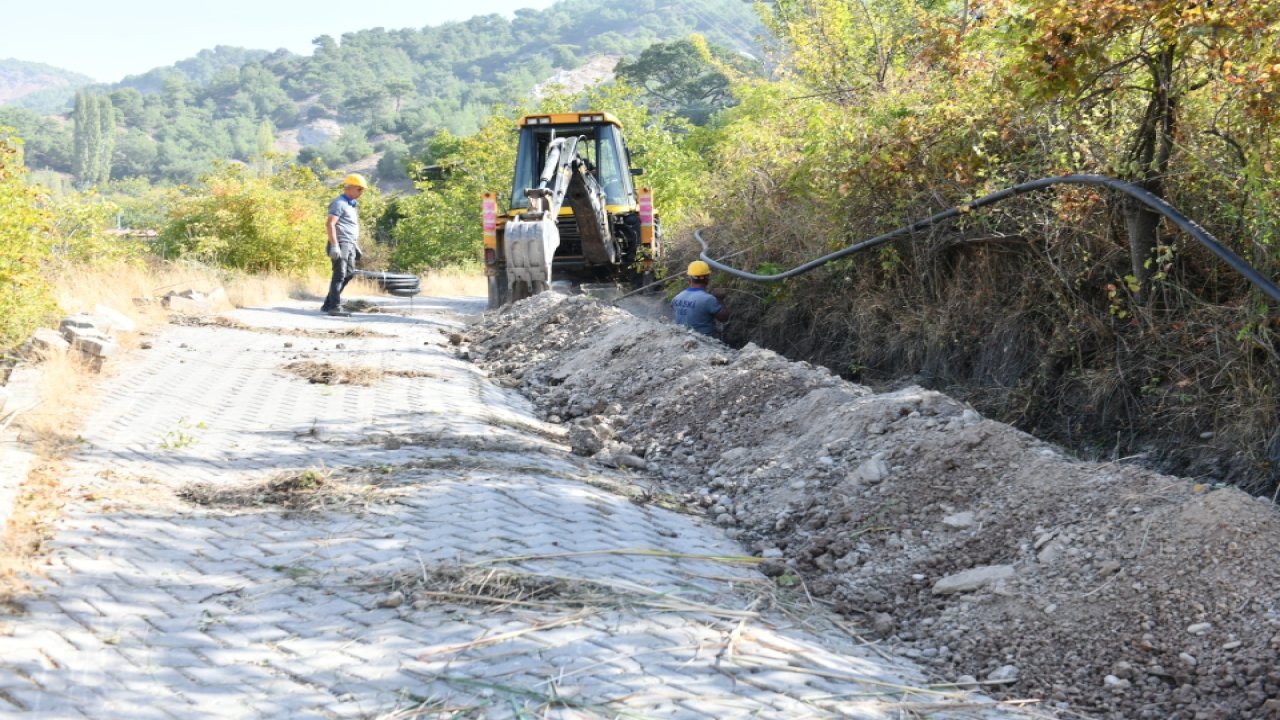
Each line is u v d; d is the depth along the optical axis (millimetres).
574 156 15477
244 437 7184
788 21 19984
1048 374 8172
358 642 3916
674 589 4664
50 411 7168
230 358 10531
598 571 4773
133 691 3465
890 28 16656
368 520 5340
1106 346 7859
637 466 7309
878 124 10172
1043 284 8469
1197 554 4309
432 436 7383
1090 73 7316
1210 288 7348
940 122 9469
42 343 8875
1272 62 6250
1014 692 3947
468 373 10656
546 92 37094
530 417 8875
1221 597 4090
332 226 15875
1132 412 7457
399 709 3408
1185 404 6973
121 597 4219
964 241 9086
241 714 3359
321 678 3625
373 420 7918
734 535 5828
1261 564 4148
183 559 4699
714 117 47000
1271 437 6254
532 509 5625
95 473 5879
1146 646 3992
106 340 10055
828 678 3879
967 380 9117
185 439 6906
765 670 3859
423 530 5207
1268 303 6434
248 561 4738
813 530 5664
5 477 5461
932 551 5066
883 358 10102
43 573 4363
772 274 11664
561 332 12008
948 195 9391
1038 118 8297
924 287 9820
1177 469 6785
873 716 3582
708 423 7738
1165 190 7438
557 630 4066
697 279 12234
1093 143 7965
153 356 10250
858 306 10422
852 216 10336
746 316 12617
